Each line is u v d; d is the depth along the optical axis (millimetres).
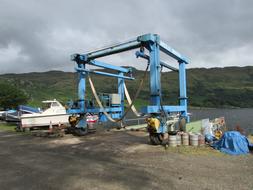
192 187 5320
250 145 9125
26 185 5777
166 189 5238
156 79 11656
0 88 44125
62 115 19797
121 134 15109
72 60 16188
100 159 8281
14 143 12758
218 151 9000
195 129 12242
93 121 17141
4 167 7566
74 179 6113
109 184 5641
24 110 22125
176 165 7160
